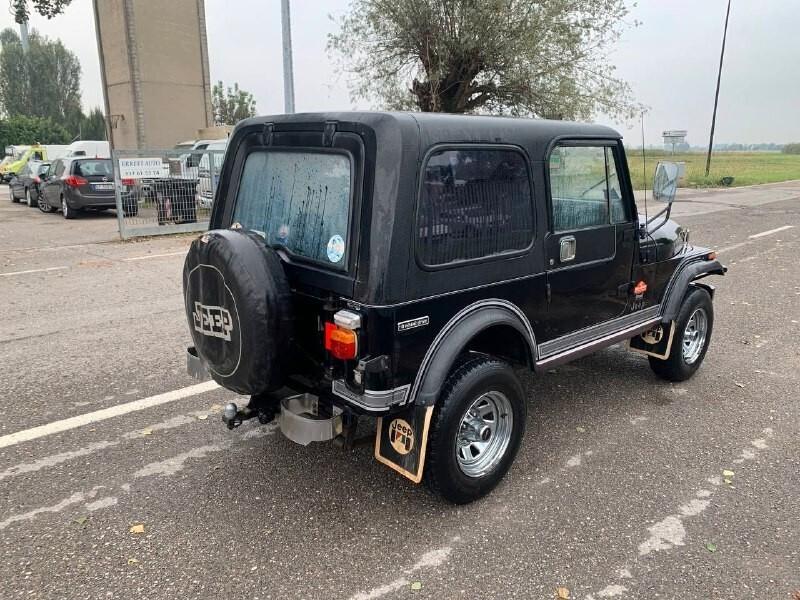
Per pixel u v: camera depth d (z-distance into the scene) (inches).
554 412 179.2
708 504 133.2
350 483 140.9
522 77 678.5
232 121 1839.3
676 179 171.3
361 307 111.5
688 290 193.2
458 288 122.2
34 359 216.5
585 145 148.6
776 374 209.0
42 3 749.9
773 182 1262.3
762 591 107.7
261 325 113.3
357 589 107.3
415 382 118.4
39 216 688.4
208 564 113.4
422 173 112.9
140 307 286.0
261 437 162.4
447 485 125.6
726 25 1110.4
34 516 127.4
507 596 106.0
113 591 106.6
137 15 885.8
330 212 118.7
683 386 198.5
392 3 673.6
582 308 154.6
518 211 133.2
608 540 121.1
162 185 506.0
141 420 171.3
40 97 3309.5
